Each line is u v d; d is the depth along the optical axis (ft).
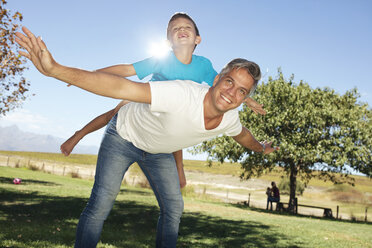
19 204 25.31
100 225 7.23
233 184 143.43
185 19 9.16
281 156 64.85
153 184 8.22
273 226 29.53
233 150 68.28
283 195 117.39
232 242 19.24
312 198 114.01
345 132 64.69
